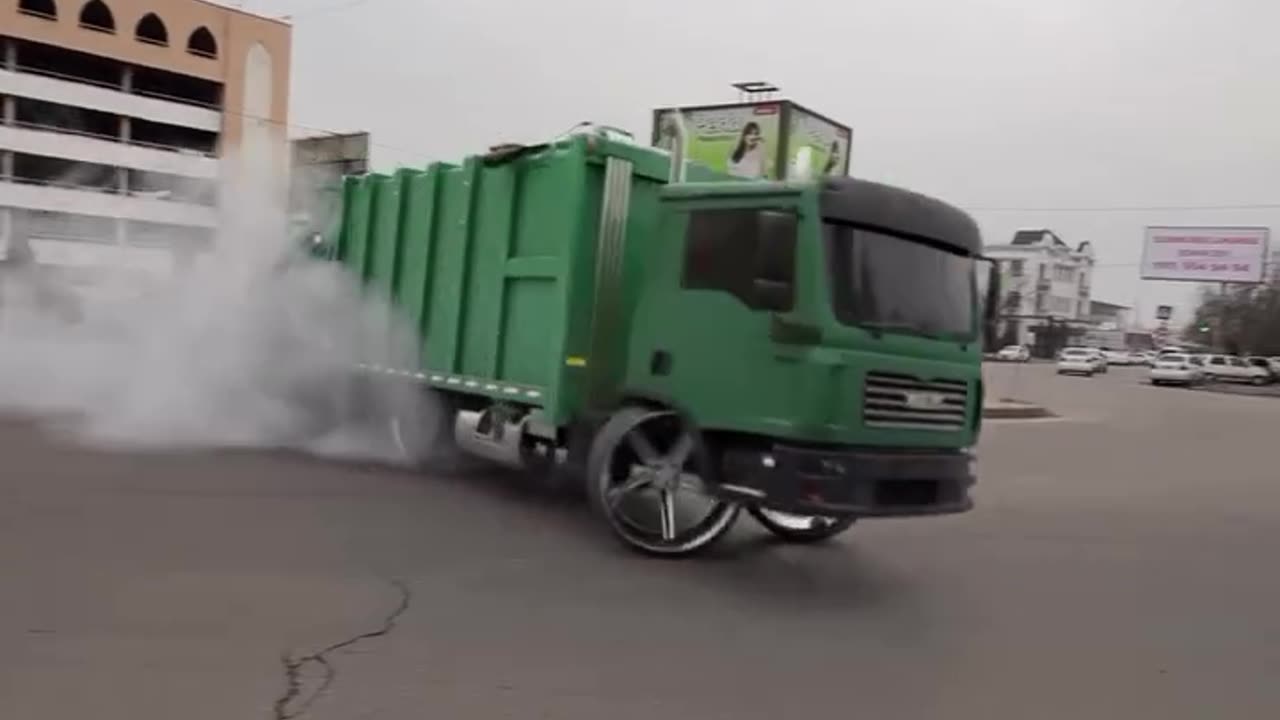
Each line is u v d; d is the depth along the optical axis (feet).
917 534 28.30
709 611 18.85
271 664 14.60
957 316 22.03
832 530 25.91
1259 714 15.01
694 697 14.43
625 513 23.84
